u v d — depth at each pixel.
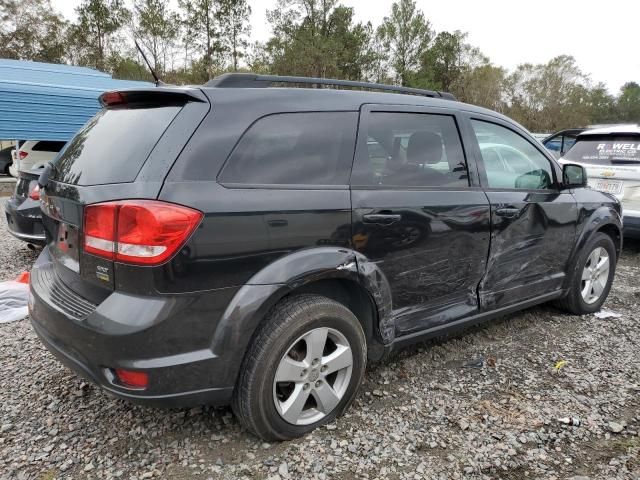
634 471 2.37
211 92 2.28
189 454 2.40
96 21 38.38
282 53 40.28
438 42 52.88
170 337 2.05
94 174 2.26
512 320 4.19
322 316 2.41
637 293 5.04
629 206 6.21
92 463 2.33
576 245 4.00
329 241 2.43
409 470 2.33
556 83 51.88
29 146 10.22
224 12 38.94
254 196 2.21
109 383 2.10
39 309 2.45
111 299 2.07
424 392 3.02
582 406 2.89
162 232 1.97
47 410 2.74
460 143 3.16
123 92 2.45
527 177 3.61
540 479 2.31
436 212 2.88
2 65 13.32
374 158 2.71
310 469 2.31
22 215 5.24
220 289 2.13
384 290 2.67
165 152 2.10
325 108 2.58
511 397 2.98
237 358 2.20
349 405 2.72
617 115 74.12
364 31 44.91
